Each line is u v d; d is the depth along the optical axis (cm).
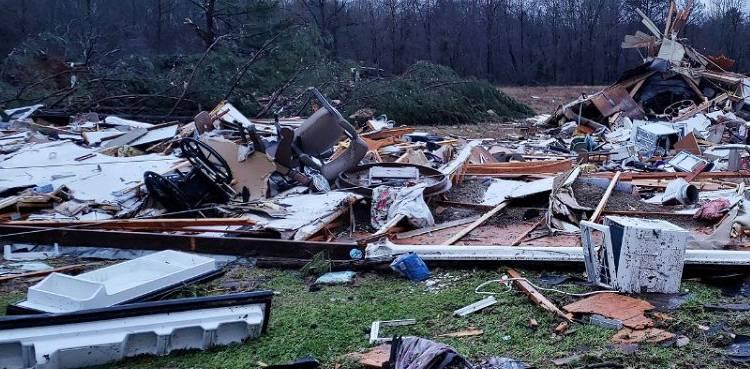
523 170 1192
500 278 630
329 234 819
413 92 2456
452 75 2778
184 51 3553
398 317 536
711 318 513
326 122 1007
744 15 5378
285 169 965
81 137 1394
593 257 593
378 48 4750
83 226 795
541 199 957
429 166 1168
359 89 2350
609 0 5234
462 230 834
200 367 448
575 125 2302
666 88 2575
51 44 2711
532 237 804
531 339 485
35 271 687
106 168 1032
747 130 1902
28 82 2097
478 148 1343
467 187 1072
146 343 463
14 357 436
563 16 5253
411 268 642
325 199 884
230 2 2712
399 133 1652
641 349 459
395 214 852
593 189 1042
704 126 2038
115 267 600
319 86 2280
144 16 3900
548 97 3941
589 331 493
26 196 891
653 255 561
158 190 859
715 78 2575
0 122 1548
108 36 3612
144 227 792
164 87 2047
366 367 441
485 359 448
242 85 2220
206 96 2014
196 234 773
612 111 2398
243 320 485
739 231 783
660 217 915
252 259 712
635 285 563
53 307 501
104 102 1969
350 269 671
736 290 586
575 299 559
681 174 1170
